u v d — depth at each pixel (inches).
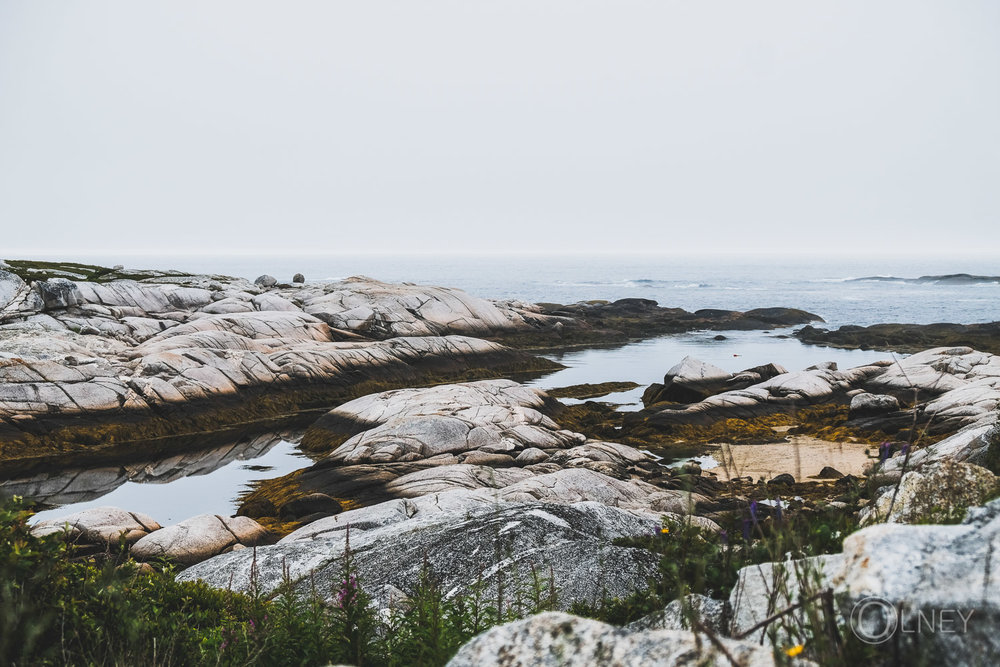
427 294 2212.1
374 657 271.1
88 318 1605.6
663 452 1103.6
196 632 289.1
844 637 135.7
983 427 557.6
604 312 2994.6
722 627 181.0
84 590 271.1
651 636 143.5
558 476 751.7
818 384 1375.5
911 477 289.4
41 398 1180.5
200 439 1238.9
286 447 1190.3
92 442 1170.0
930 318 3216.0
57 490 959.6
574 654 144.0
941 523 223.6
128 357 1402.6
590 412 1326.3
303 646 270.8
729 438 1171.9
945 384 1311.5
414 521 486.3
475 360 1828.2
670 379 1539.1
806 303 3973.9
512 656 147.6
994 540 150.9
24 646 225.1
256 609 312.8
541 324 2465.6
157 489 962.7
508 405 1197.7
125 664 241.9
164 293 1909.4
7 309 1601.9
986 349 2161.7
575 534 423.2
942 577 141.4
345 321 1962.4
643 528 451.2
